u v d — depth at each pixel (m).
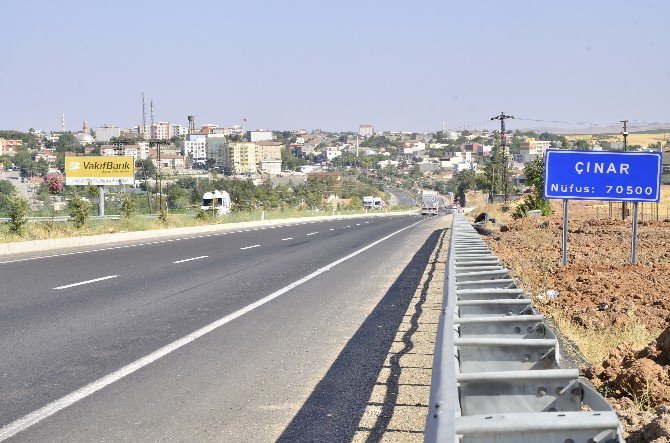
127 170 64.94
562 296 12.66
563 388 3.90
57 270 19.19
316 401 6.74
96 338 9.83
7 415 6.28
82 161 65.25
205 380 7.54
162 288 15.42
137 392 7.05
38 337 9.89
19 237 30.80
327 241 32.69
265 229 45.59
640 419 5.09
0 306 12.75
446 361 4.05
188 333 10.24
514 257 20.05
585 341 8.78
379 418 6.18
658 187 18.06
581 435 3.06
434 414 3.36
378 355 8.76
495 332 5.81
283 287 15.75
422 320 11.34
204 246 29.03
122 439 5.64
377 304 13.24
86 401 6.73
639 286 13.77
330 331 10.45
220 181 193.62
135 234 34.25
